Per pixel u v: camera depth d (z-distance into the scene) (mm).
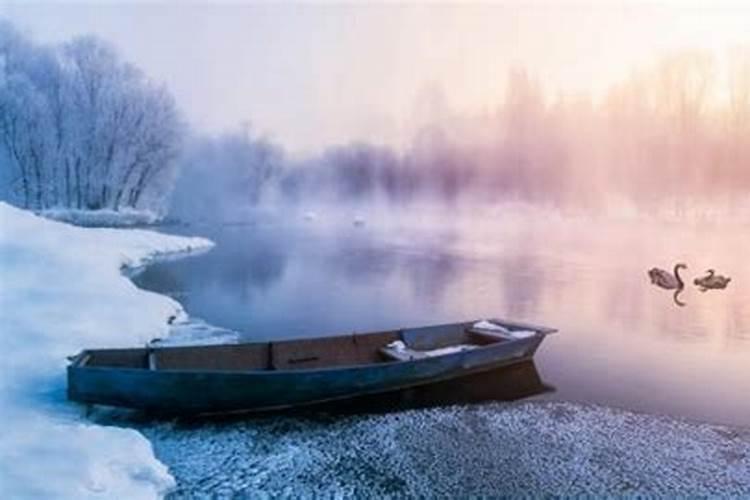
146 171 48031
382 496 7695
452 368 11703
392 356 11742
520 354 12586
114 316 15312
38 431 8391
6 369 10930
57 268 18906
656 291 21859
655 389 11688
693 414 10477
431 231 46156
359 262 28922
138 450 8148
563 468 8508
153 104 47969
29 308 14680
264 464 8516
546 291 21719
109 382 9477
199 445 9047
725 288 22312
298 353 11773
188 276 24656
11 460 7379
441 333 13094
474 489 7902
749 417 10352
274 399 10172
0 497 6512
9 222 23359
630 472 8406
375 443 9258
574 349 14398
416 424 9992
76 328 13727
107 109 46062
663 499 7707
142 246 30344
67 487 6836
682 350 14375
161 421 9805
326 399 10570
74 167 45594
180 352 11023
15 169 43594
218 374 9703
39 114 43781
